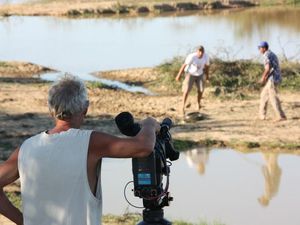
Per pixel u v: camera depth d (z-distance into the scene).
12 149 13.77
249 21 43.31
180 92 21.62
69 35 39.19
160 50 31.97
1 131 15.34
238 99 19.72
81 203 3.84
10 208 4.08
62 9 53.53
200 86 17.62
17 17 51.38
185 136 15.13
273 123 16.28
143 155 3.90
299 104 18.64
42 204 3.85
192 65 17.33
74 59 30.16
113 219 9.42
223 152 14.05
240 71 22.31
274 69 16.30
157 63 28.30
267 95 16.45
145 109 18.61
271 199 11.09
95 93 20.88
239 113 17.64
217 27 40.53
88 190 3.84
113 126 16.25
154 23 44.72
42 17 51.00
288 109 17.92
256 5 54.97
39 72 26.27
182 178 12.29
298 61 24.27
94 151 3.86
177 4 53.75
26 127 15.92
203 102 19.44
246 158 13.59
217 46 31.17
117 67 27.66
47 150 3.84
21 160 3.90
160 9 53.19
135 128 4.15
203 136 15.12
